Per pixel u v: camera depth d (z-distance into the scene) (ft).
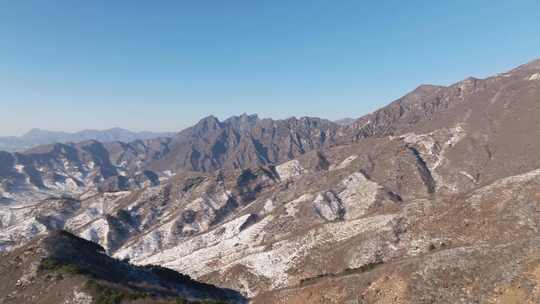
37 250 193.67
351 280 163.94
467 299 124.98
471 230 207.31
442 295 130.72
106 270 194.80
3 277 180.55
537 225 186.80
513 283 120.78
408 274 145.38
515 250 135.54
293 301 174.70
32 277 173.27
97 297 145.18
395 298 138.72
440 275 138.62
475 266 136.15
